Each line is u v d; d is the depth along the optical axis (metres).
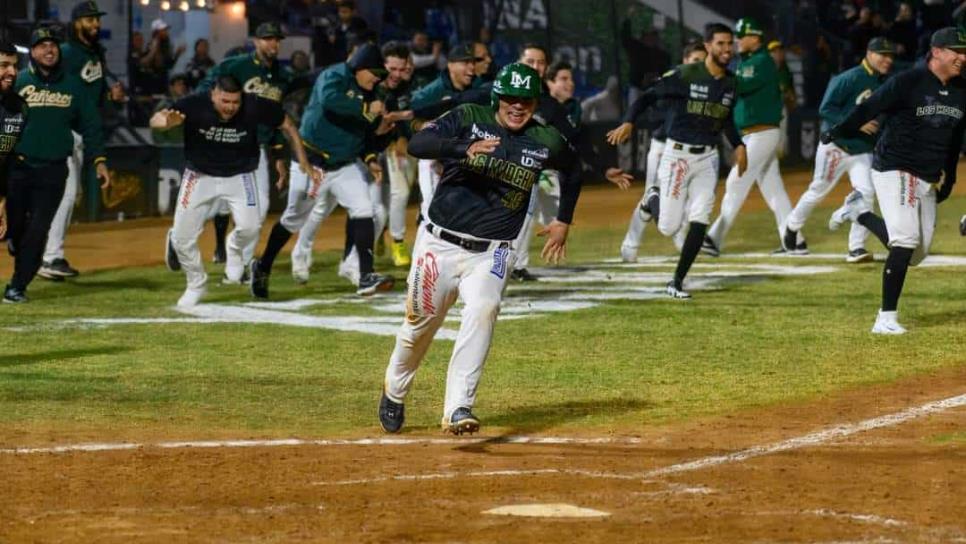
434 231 13.27
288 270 27.86
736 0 51.97
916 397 15.64
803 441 13.41
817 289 24.36
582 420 14.70
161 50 38.50
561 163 13.38
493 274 13.23
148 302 23.66
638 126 48.88
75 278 26.66
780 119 28.42
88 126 23.95
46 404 15.59
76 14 23.55
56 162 23.48
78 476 12.02
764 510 10.68
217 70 25.14
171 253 24.66
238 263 24.45
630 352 18.75
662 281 25.72
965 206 38.81
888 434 13.73
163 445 13.38
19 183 23.27
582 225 35.72
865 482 11.64
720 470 12.12
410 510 10.74
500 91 12.95
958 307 22.19
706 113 23.09
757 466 12.27
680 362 18.02
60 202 23.91
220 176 22.64
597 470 12.16
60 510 10.81
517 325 20.95
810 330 20.27
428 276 13.30
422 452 13.05
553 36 48.12
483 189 13.18
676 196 23.39
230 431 14.23
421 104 23.11
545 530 10.10
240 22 41.22
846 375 17.03
